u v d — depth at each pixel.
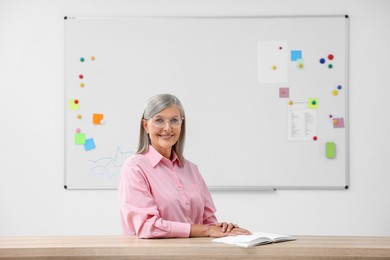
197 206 2.55
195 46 4.11
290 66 4.09
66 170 4.08
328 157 4.08
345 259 2.11
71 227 4.09
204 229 2.26
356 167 4.09
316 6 4.10
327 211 4.10
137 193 2.34
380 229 4.09
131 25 4.09
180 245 2.01
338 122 4.09
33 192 4.09
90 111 4.09
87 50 4.09
